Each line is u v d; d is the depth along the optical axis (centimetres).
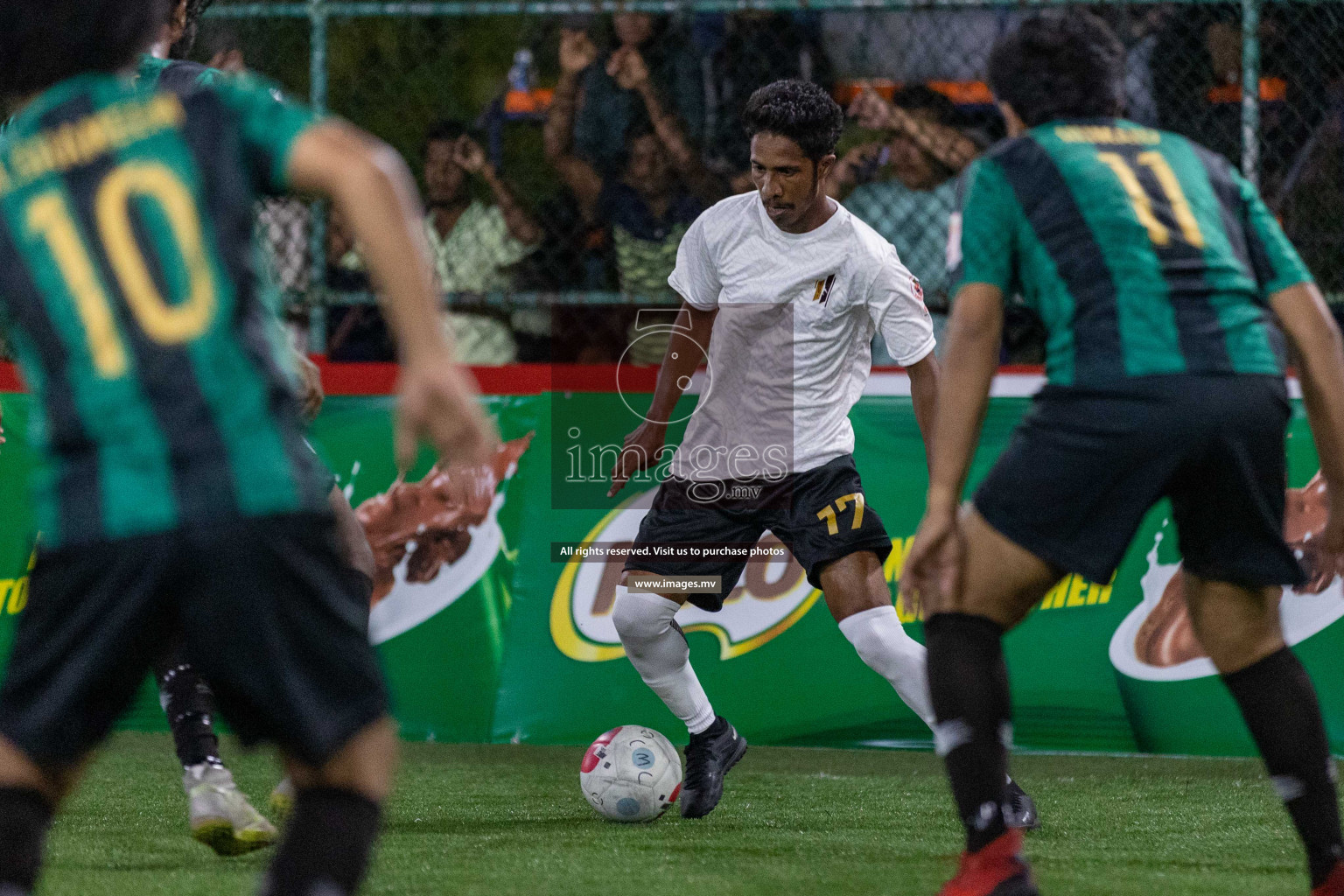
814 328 1204
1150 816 1202
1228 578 790
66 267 551
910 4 1634
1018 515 764
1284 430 782
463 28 1867
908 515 1570
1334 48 1700
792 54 1841
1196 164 813
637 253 1819
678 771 1199
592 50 1847
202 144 556
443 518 1633
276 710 551
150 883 934
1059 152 798
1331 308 1708
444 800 1293
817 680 1569
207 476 537
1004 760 773
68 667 544
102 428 541
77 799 1262
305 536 554
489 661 1606
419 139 1877
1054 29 834
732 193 1828
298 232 1767
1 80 595
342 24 1830
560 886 929
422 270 532
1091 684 1538
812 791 1345
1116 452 749
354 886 568
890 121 1827
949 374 781
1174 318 760
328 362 1672
